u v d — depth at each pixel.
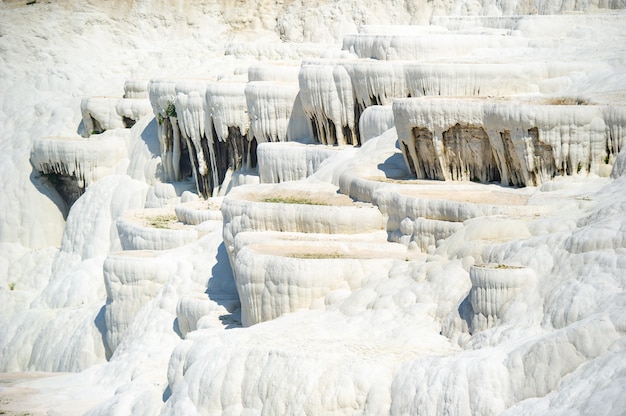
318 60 54.44
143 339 47.72
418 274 35.97
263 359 33.19
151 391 38.50
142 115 69.81
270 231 43.16
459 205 38.03
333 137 54.53
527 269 32.06
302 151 53.34
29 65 79.25
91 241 65.69
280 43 71.75
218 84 59.66
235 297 45.53
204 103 61.31
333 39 73.06
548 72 46.59
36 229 70.12
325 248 40.19
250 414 32.94
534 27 54.06
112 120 70.69
